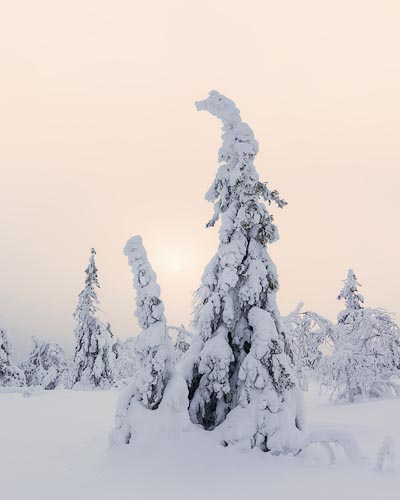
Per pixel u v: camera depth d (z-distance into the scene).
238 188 12.45
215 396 11.22
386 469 7.98
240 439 9.84
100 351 33.97
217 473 8.61
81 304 35.16
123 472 8.74
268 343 10.83
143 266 11.17
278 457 9.41
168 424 9.91
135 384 10.76
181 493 7.31
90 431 13.77
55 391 27.55
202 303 12.52
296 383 11.05
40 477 8.55
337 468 8.45
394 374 26.34
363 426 13.61
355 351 25.20
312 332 26.50
